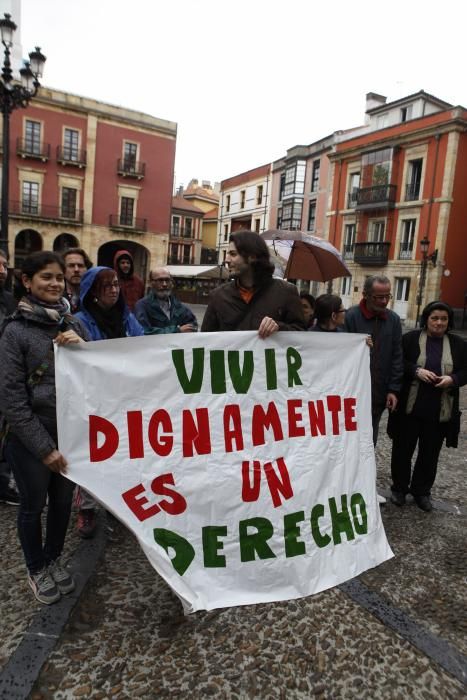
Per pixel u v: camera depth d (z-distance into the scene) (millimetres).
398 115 27219
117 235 33281
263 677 1908
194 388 2289
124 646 2031
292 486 2371
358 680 1916
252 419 2373
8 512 3168
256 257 2643
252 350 2412
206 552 2143
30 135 29844
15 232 30016
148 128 33188
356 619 2283
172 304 4098
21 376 2057
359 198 27078
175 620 2209
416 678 1941
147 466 2154
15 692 1766
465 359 3385
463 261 24391
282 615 2287
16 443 2115
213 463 2254
